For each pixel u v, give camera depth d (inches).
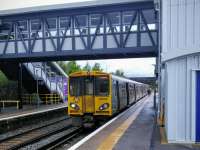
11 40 961.5
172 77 380.5
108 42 871.7
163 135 435.5
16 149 466.9
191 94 375.2
